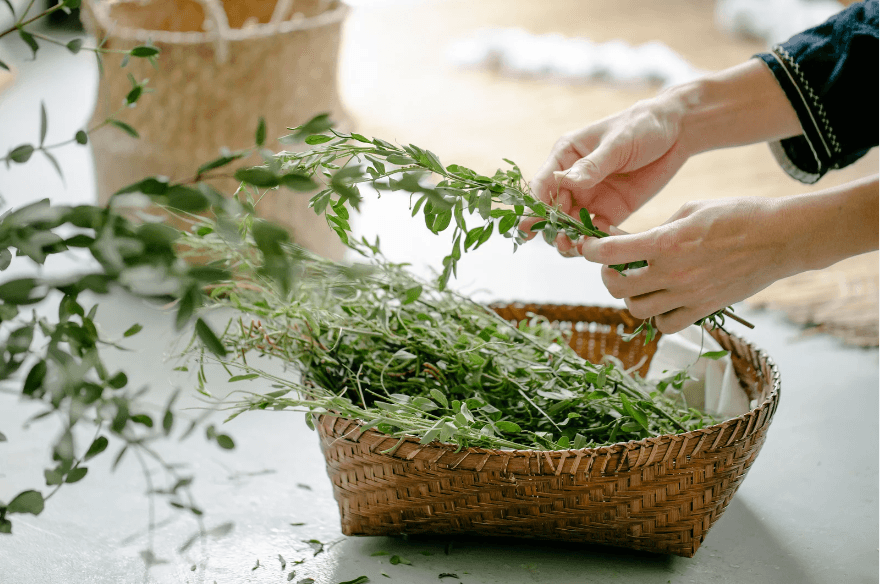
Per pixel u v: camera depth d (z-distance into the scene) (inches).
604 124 52.3
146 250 37.4
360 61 145.3
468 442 46.3
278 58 70.3
